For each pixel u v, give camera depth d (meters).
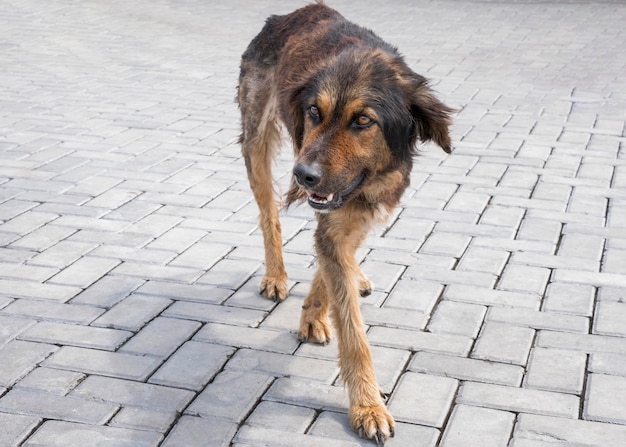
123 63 11.10
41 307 4.74
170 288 5.02
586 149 7.39
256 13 15.09
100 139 7.82
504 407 3.81
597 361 4.16
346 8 15.43
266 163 5.16
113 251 5.49
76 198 6.38
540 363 4.16
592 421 3.69
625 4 15.21
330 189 3.71
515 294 4.87
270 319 4.70
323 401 3.93
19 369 4.12
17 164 7.09
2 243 5.58
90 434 3.64
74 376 4.08
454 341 4.39
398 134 3.95
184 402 3.88
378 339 4.42
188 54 11.72
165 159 7.30
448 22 13.91
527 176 6.76
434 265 5.27
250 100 5.25
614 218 5.90
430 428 3.69
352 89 3.78
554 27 13.28
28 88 9.66
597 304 4.73
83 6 15.79
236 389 4.00
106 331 4.50
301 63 4.53
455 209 6.12
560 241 5.57
